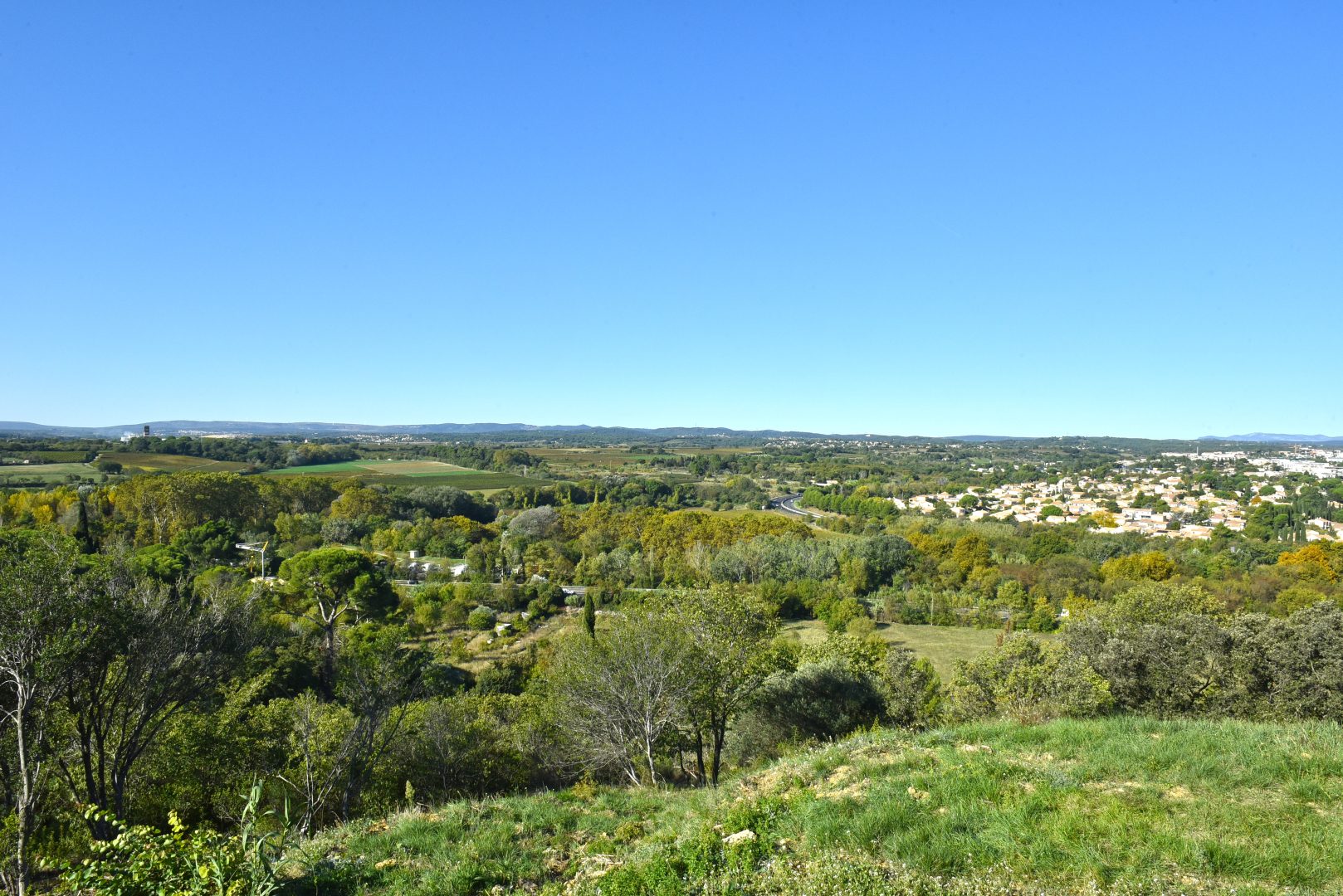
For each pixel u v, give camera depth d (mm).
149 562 45500
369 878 8242
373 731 17328
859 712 22844
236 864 6762
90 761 12445
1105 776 8680
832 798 8773
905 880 6215
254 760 16969
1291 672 19453
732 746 22000
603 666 18156
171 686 13914
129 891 6465
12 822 10367
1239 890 5801
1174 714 19547
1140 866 6336
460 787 18656
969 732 11539
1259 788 7988
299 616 37219
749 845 7516
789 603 60812
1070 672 19516
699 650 18781
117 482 83062
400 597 53562
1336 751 8688
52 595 11508
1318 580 57812
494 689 34000
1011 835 7066
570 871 8391
